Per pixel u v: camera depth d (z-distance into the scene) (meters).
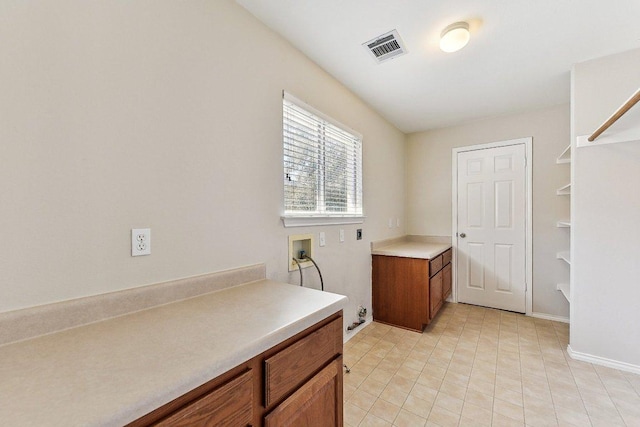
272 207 1.61
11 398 0.53
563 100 2.68
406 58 1.94
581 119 2.00
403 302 2.64
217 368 0.66
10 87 0.76
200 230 1.24
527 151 2.96
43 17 0.81
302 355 0.94
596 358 1.97
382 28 1.62
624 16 1.52
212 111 1.29
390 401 1.60
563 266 2.79
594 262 1.97
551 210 2.85
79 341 0.77
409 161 3.75
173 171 1.13
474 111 2.94
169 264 1.12
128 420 0.51
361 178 2.59
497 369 1.92
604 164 1.93
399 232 3.54
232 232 1.38
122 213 0.98
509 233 3.07
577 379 1.79
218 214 1.31
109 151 0.95
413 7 1.46
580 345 2.03
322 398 1.01
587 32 1.66
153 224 1.07
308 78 1.91
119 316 0.95
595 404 1.55
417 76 2.19
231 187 1.38
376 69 2.08
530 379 1.80
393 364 2.00
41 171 0.81
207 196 1.26
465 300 3.35
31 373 0.61
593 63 1.96
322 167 2.09
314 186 2.02
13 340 0.75
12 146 0.76
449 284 3.31
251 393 0.77
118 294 0.96
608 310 1.93
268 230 1.59
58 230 0.84
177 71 1.15
